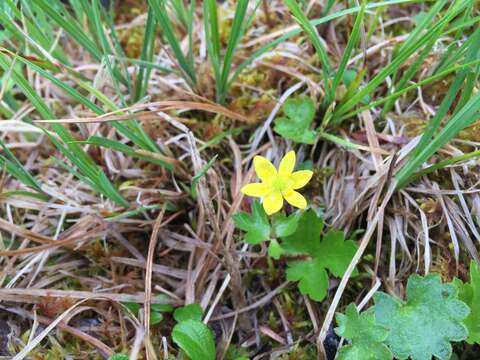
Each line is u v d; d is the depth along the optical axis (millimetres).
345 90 157
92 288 143
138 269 146
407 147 142
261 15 179
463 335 115
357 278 138
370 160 147
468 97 125
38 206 151
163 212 146
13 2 135
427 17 134
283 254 139
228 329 138
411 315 120
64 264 145
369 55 164
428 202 138
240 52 172
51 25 184
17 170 140
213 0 136
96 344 130
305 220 138
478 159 141
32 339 133
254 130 161
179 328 123
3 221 141
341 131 154
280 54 165
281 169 119
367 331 117
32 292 134
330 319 126
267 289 142
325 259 135
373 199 138
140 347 130
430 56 158
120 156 159
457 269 134
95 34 162
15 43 177
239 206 147
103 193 141
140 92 157
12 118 164
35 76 173
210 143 153
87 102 128
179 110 156
